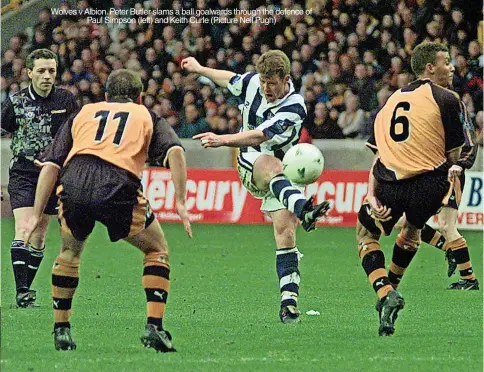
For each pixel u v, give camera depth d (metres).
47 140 32.56
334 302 33.41
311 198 26.28
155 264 23.23
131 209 22.67
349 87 71.50
